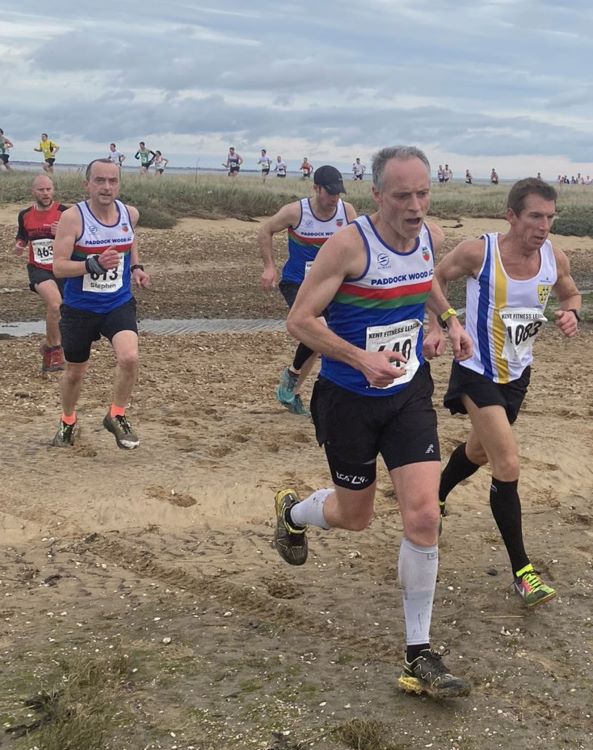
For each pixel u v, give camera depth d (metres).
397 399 3.52
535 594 4.11
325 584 4.44
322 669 3.59
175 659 3.63
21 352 9.81
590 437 6.95
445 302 4.00
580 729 3.24
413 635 3.37
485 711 3.31
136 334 5.96
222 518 5.31
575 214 30.33
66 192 23.86
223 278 17.25
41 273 8.77
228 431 6.81
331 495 3.90
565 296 4.54
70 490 5.44
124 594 4.28
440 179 54.81
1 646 3.73
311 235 7.12
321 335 3.40
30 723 3.14
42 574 4.50
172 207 24.27
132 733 3.11
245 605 4.19
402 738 3.12
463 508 5.61
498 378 4.23
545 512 5.59
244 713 3.25
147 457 6.10
